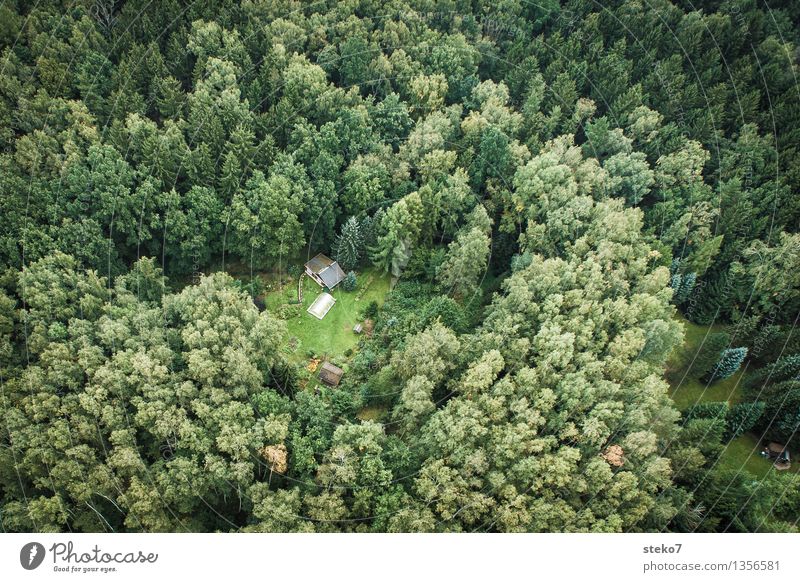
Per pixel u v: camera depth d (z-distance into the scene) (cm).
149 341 8944
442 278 10725
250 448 8300
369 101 11862
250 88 11619
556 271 10081
